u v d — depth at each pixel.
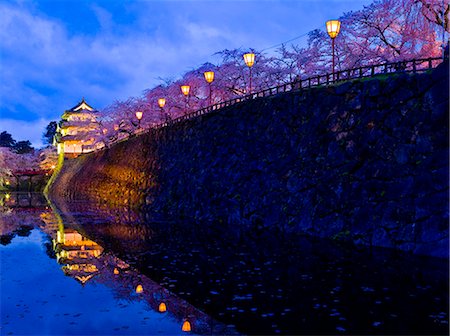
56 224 25.45
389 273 10.52
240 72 37.28
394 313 7.64
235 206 22.22
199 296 9.07
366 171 15.45
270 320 7.43
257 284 9.93
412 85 14.66
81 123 81.00
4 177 88.06
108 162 52.03
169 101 46.00
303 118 19.88
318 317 7.52
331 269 11.20
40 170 92.88
